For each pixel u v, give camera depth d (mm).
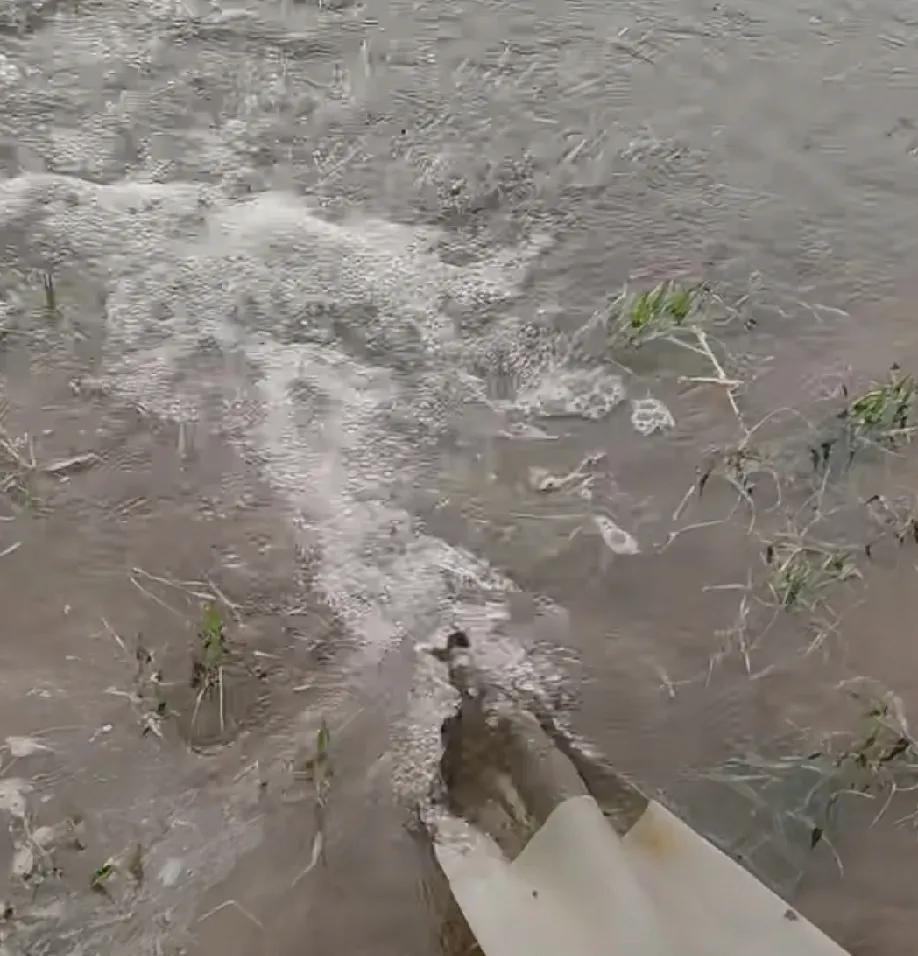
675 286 2365
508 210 2502
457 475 2141
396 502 2105
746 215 2506
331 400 2223
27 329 2279
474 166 2564
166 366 2248
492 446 2176
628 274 2408
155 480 2105
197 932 1695
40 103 2648
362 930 1702
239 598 1985
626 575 2033
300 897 1726
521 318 2342
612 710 1901
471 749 1844
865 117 2688
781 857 1781
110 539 2037
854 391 2250
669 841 1708
